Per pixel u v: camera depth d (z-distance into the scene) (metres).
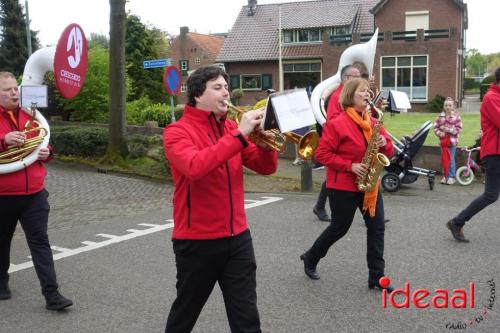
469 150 10.56
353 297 4.81
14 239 7.48
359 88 4.68
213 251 3.13
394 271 5.42
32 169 4.72
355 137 4.64
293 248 6.41
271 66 42.69
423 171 10.05
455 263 5.62
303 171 10.15
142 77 30.14
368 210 4.75
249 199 9.55
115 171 12.56
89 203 9.78
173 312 3.29
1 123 4.70
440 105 32.81
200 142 3.10
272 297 4.87
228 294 3.18
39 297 5.14
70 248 6.84
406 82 34.66
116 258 6.33
